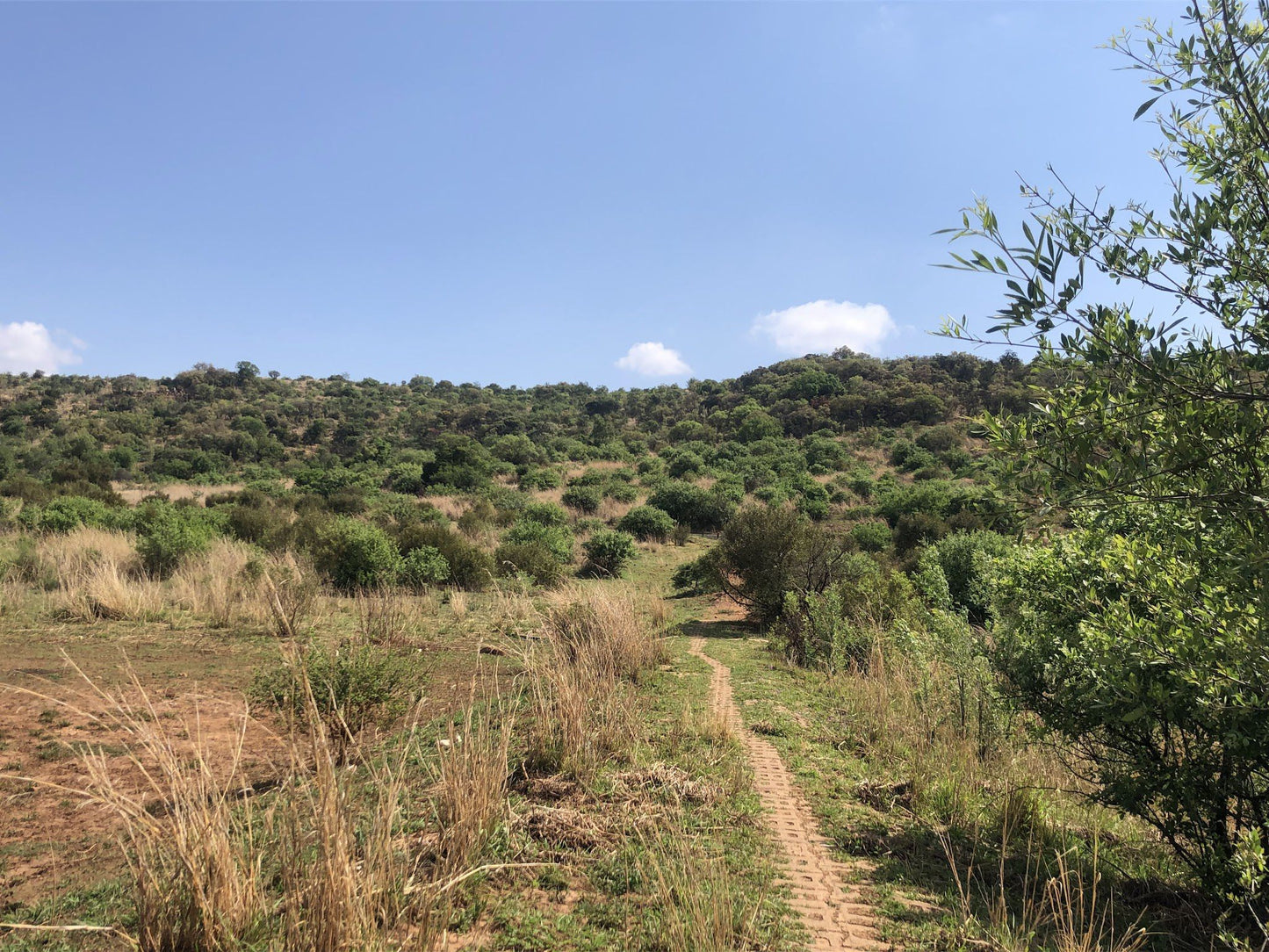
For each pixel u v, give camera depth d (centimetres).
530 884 353
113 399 8550
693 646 1162
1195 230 226
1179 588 299
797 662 1048
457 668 838
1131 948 308
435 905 311
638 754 546
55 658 816
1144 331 225
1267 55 226
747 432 7012
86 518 1850
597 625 912
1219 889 351
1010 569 457
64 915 315
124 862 370
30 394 8169
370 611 994
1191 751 373
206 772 304
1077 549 409
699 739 609
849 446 6334
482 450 5497
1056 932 322
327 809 278
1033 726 461
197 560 1411
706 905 314
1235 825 385
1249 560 231
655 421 8519
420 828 393
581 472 5319
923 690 665
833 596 1059
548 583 1712
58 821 417
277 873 329
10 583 1255
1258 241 226
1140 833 475
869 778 543
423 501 3641
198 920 270
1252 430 218
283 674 530
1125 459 224
